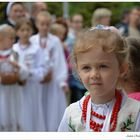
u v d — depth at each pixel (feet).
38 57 19.10
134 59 9.11
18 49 18.72
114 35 7.21
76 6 37.99
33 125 19.16
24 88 18.72
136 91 9.14
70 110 7.72
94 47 7.05
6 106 18.38
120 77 7.65
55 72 19.86
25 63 18.70
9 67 18.11
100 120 7.44
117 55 7.17
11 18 20.30
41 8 22.47
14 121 18.61
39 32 19.61
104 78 7.05
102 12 21.29
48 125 19.77
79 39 7.25
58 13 35.55
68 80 22.15
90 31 7.33
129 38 9.39
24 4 23.47
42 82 19.16
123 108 7.39
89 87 7.18
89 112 7.50
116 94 7.48
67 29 23.27
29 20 20.51
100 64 7.06
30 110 18.99
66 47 21.79
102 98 7.38
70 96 22.44
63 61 20.08
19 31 18.88
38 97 19.17
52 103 19.76
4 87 18.26
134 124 7.32
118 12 37.24
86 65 7.14
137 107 7.38
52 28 22.12
